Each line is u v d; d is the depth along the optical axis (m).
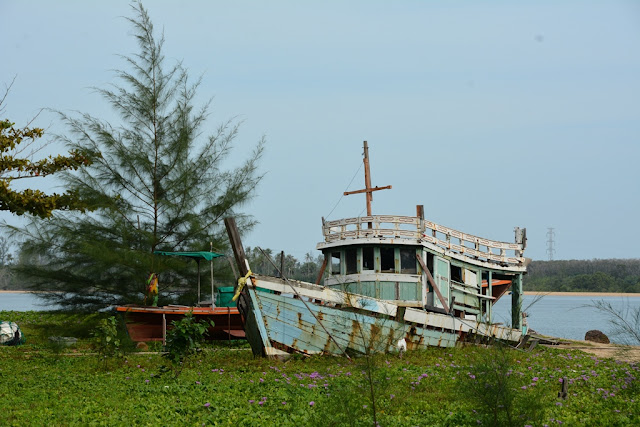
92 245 32.59
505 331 30.83
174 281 36.06
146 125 35.62
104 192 34.28
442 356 25.89
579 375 22.16
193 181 35.91
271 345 23.98
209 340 32.12
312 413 15.31
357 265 28.89
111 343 25.64
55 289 34.31
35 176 28.34
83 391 18.20
